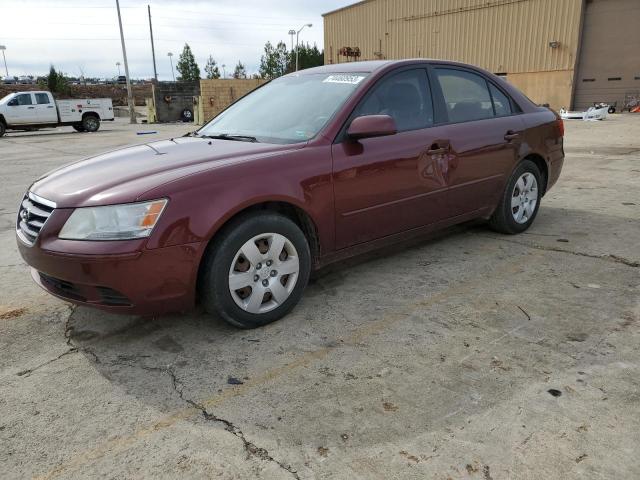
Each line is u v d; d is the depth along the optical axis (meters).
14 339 3.09
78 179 3.02
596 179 7.37
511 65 23.03
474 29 24.06
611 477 1.89
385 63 3.87
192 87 32.00
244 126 3.81
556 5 20.98
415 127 3.80
